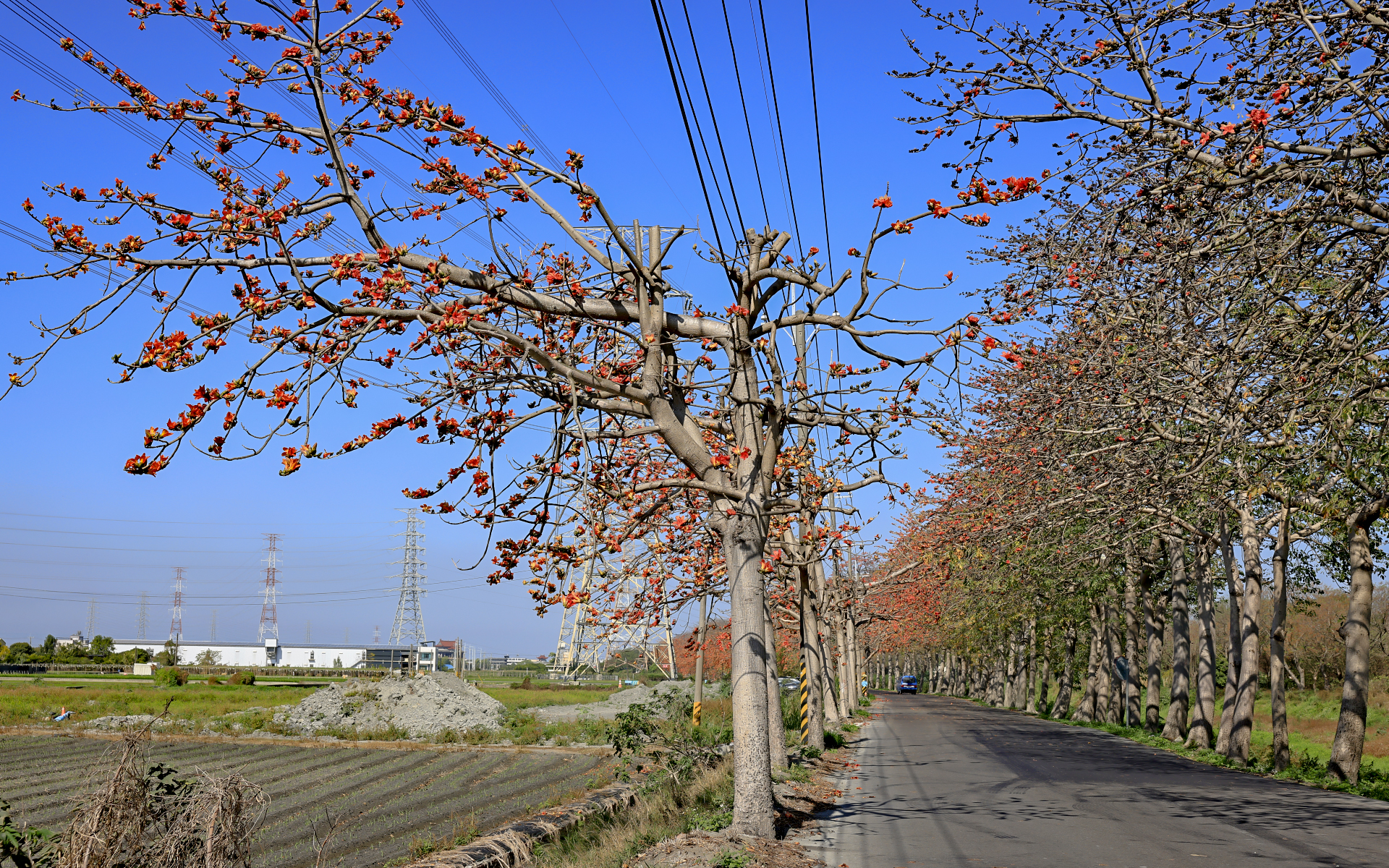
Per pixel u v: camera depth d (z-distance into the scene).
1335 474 13.68
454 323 7.75
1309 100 7.34
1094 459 12.45
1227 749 21.23
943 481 18.86
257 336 7.51
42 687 54.56
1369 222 8.72
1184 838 10.52
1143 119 7.99
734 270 10.81
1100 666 36.97
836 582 32.31
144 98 7.35
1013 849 9.87
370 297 7.89
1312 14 7.76
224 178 7.76
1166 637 64.75
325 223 8.09
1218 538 22.00
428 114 8.07
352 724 31.72
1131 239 9.93
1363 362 9.92
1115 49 7.93
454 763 23.02
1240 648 21.08
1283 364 9.31
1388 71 7.41
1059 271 9.91
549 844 10.29
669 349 11.12
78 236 7.26
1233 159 7.56
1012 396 14.30
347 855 11.49
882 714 44.31
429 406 8.65
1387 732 41.06
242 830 5.88
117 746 5.89
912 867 9.02
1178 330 10.42
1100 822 11.71
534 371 8.93
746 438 11.12
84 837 5.44
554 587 9.95
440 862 8.94
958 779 16.84
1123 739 27.70
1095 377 10.52
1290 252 8.25
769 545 19.66
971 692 79.44
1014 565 19.78
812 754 19.55
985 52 8.15
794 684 48.53
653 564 13.70
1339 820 11.97
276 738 29.97
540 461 9.48
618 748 16.91
